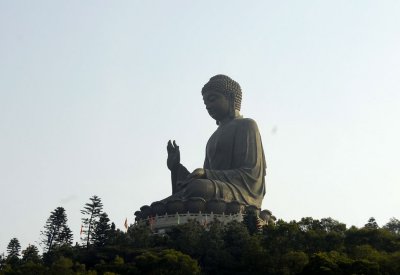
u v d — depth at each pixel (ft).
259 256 260.83
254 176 383.65
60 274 262.88
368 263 215.92
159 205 350.64
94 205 331.16
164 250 267.59
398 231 364.99
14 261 319.47
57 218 358.84
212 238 283.79
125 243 296.51
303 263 246.27
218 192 355.36
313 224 282.77
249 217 322.14
